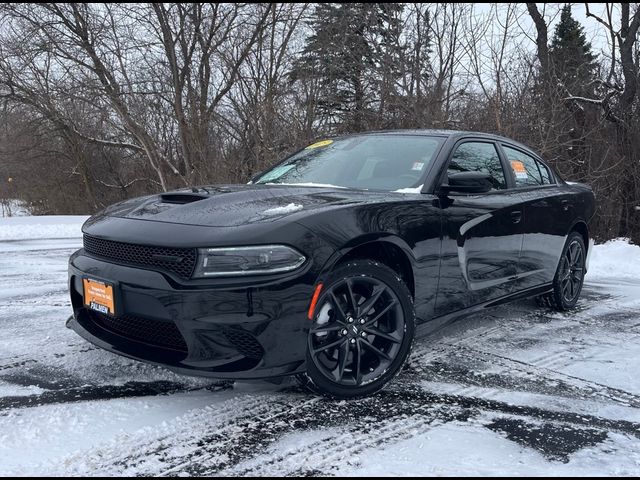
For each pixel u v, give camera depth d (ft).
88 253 9.18
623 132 33.58
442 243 10.02
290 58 43.27
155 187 67.26
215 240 7.66
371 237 8.71
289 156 13.92
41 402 8.20
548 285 14.17
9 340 11.26
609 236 34.17
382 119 38.34
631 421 8.14
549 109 32.24
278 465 6.63
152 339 8.36
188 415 7.90
